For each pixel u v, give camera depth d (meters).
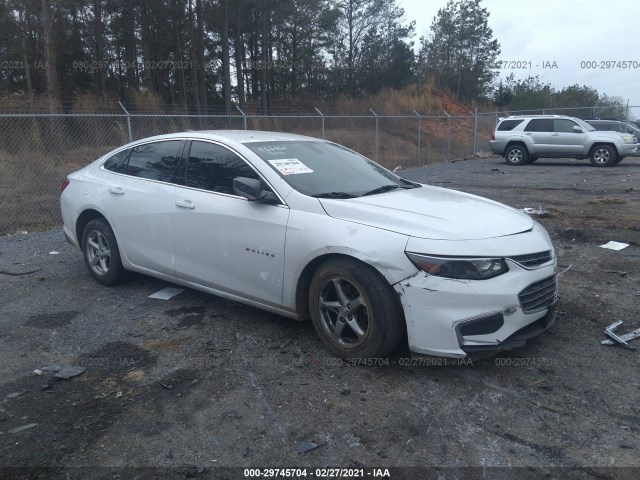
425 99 34.44
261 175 4.29
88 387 3.56
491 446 2.93
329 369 3.76
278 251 4.04
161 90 35.34
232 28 34.22
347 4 42.62
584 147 18.50
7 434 3.06
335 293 3.91
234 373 3.73
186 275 4.75
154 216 4.88
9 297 5.30
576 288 5.39
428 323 3.45
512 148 19.66
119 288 5.52
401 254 3.49
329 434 3.04
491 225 3.82
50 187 12.25
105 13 33.69
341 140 20.66
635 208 9.68
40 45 31.41
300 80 41.66
